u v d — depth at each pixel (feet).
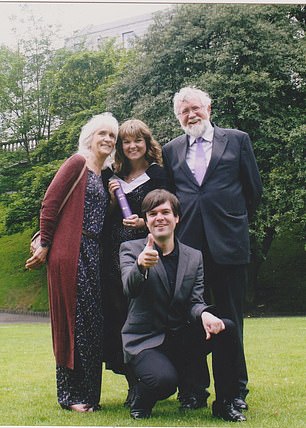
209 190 12.59
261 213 57.11
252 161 13.08
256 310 62.39
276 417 11.37
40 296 77.30
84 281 12.51
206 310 11.18
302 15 65.57
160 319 11.60
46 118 87.97
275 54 58.03
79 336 12.40
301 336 28.50
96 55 79.66
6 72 87.61
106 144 13.12
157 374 11.03
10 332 38.91
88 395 12.51
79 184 12.75
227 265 12.34
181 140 13.38
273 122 57.41
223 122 56.95
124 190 13.26
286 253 74.90
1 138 89.40
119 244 13.15
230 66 58.44
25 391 15.03
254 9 58.59
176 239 12.03
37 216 75.20
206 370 12.82
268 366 18.45
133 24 117.08
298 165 56.49
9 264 86.99
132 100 64.54
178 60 61.26
